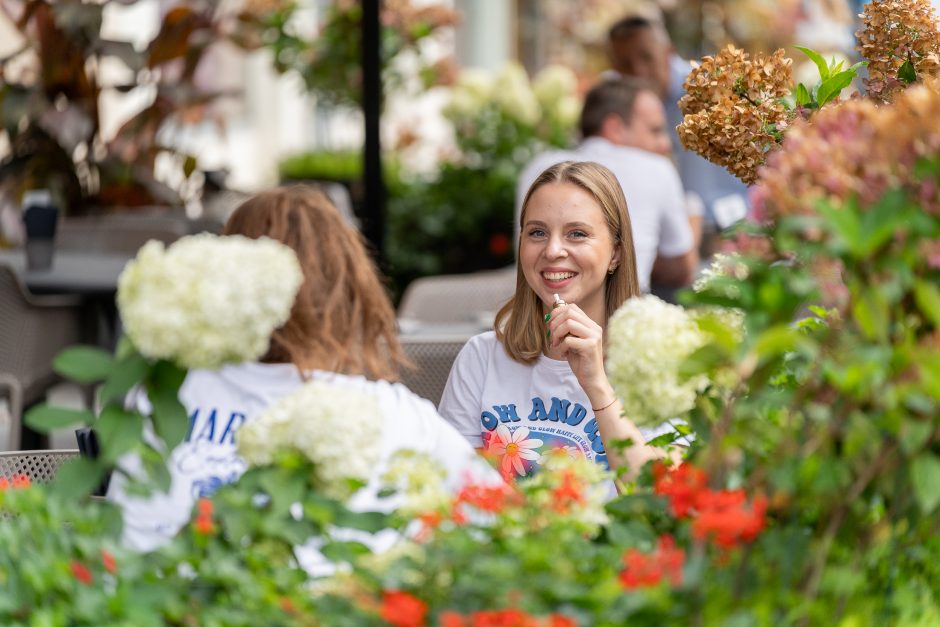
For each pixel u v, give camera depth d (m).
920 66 3.64
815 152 2.52
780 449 2.54
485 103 13.76
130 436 2.55
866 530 2.63
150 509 2.92
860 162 2.51
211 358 2.46
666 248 7.76
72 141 10.40
